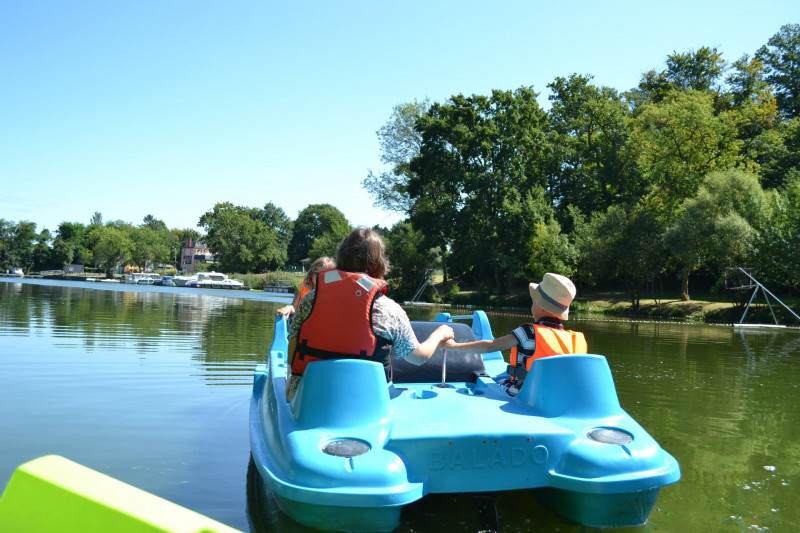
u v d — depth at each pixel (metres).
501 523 2.99
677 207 33.88
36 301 23.12
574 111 49.31
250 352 9.60
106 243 100.75
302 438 2.81
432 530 2.87
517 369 3.96
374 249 3.41
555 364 3.32
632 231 32.88
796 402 6.49
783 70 47.41
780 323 24.59
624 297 38.47
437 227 42.12
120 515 0.82
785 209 27.39
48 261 123.56
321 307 3.22
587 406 3.21
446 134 42.06
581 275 38.19
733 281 27.62
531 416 3.21
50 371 7.47
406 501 2.62
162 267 115.31
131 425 4.98
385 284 3.30
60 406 5.61
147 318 16.33
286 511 2.78
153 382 6.89
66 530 0.85
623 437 3.04
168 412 5.47
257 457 3.16
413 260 47.66
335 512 2.61
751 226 27.80
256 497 3.36
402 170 46.66
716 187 29.41
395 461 2.70
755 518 3.15
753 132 41.06
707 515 3.18
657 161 35.97
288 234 120.88
